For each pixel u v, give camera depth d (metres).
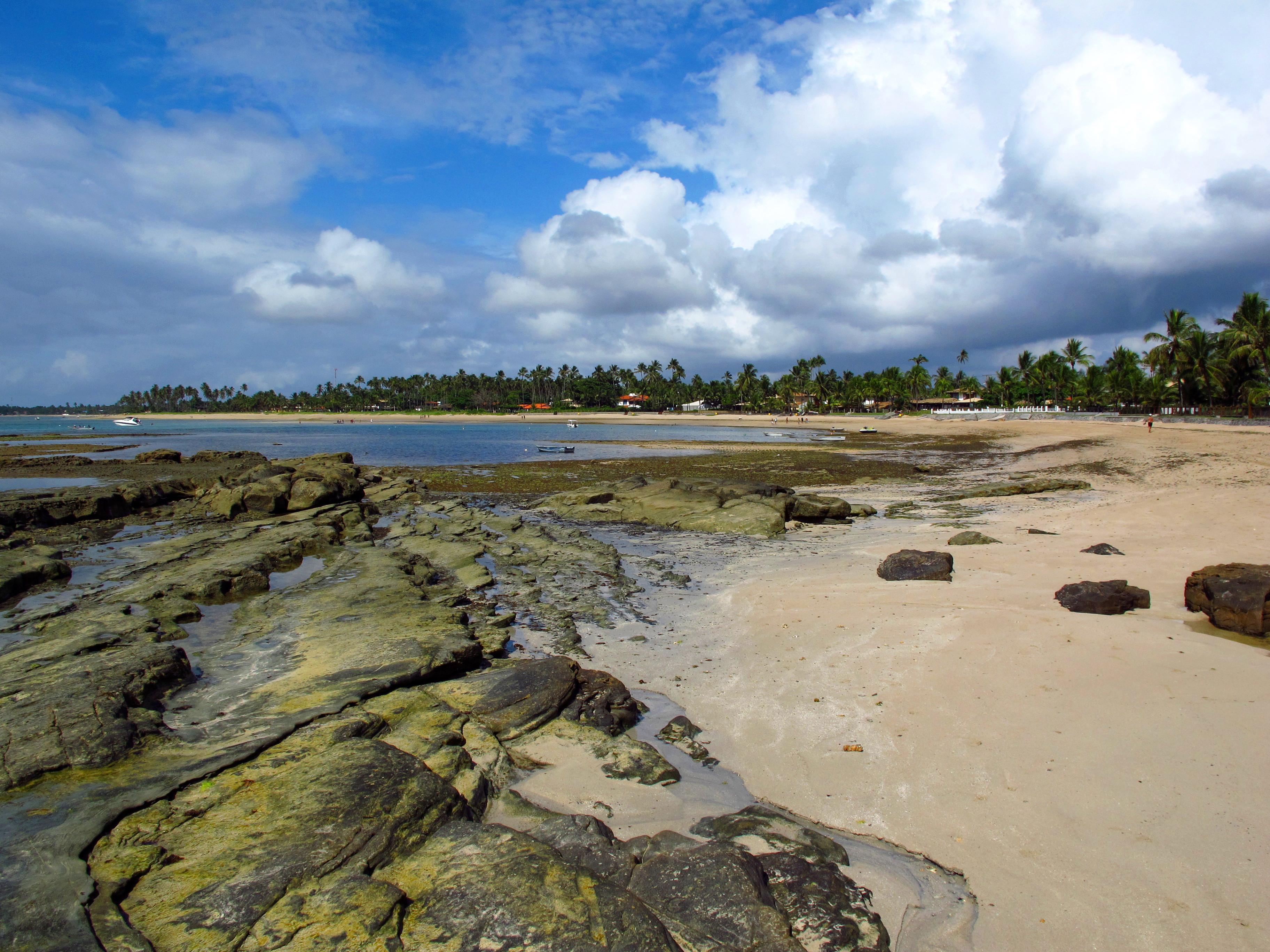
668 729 8.36
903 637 10.51
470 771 7.04
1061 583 12.93
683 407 191.25
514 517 23.80
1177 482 27.84
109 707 8.32
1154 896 5.07
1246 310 67.56
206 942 4.67
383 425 140.50
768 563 17.11
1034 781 6.56
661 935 4.64
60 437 83.12
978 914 5.12
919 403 166.75
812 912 5.09
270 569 17.02
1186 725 7.18
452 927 4.75
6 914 4.86
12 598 14.87
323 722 8.01
